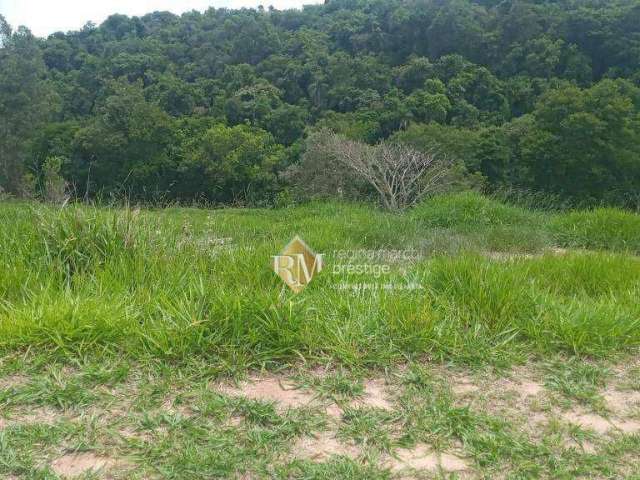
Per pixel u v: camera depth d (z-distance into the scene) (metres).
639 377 2.99
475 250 6.16
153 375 2.75
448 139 22.56
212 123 34.84
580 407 2.66
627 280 4.57
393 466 2.14
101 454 2.16
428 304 3.51
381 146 15.73
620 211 8.39
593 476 2.13
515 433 2.39
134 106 31.05
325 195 17.77
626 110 21.92
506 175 23.52
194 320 3.04
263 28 50.44
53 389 2.56
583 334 3.26
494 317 3.48
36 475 2.00
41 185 7.57
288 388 2.74
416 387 2.77
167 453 2.15
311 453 2.21
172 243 4.51
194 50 51.72
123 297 3.43
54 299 3.35
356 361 2.95
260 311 3.19
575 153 21.81
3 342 2.88
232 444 2.22
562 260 5.20
